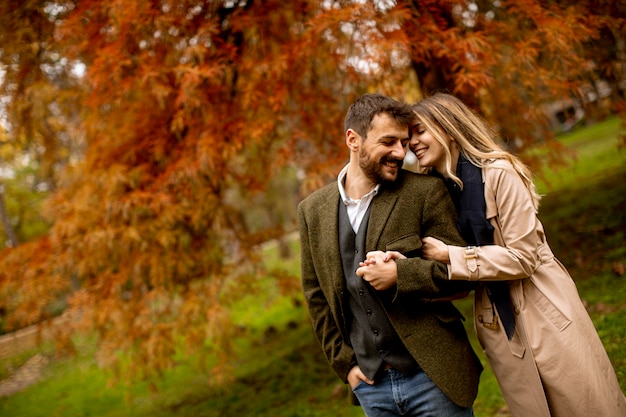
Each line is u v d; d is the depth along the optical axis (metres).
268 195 7.25
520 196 1.61
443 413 1.63
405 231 1.64
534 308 1.64
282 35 4.05
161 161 4.11
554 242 5.23
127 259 3.98
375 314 1.67
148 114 4.17
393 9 3.06
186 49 3.54
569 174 8.45
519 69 3.24
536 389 1.63
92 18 3.70
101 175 3.83
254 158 4.59
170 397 5.96
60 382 8.50
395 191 1.68
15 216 12.95
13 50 3.84
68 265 3.82
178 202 3.86
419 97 4.36
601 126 13.46
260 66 3.52
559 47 2.99
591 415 1.56
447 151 1.73
